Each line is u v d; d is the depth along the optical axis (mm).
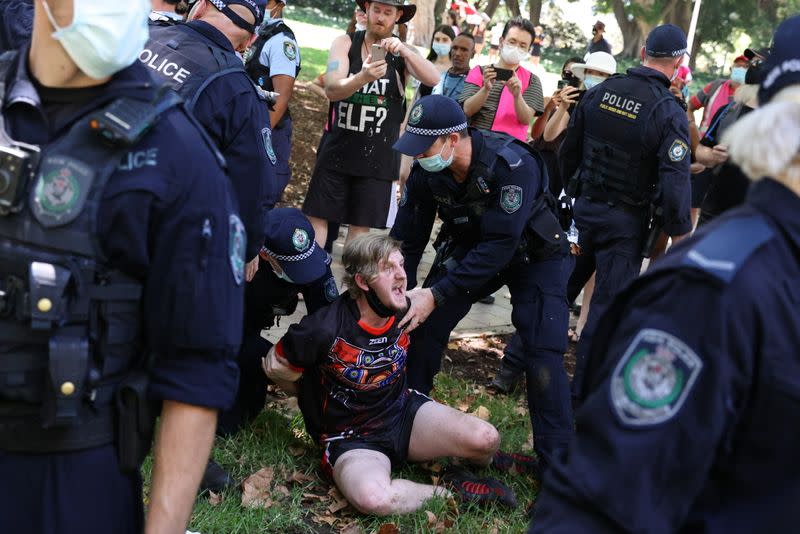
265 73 5098
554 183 6391
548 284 3904
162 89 1658
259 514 3361
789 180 1430
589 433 1451
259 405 4008
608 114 4742
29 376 1597
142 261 1618
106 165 1586
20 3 3691
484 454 3711
